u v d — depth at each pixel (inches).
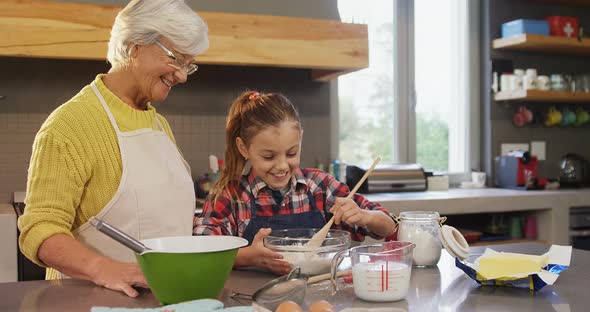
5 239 97.5
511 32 152.8
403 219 57.7
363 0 151.7
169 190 62.0
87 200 58.2
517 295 46.4
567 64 166.4
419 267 56.6
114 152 59.3
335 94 146.2
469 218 148.5
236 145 68.2
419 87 157.6
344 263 54.9
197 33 58.0
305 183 69.3
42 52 103.0
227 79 133.1
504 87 154.9
